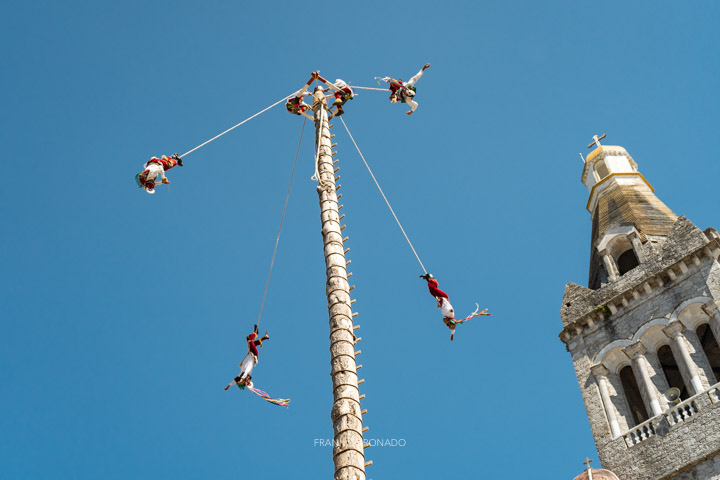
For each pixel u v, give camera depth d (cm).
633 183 6328
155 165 2827
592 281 5844
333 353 2270
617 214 5969
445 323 2700
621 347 5091
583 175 6756
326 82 3203
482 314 2712
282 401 2442
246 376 2448
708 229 5216
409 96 3244
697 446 4353
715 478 4206
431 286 2725
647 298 5184
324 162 2855
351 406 2148
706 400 4484
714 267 5009
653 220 5766
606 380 5022
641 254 5488
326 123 3031
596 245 5903
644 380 4834
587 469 4581
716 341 4903
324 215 2673
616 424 4747
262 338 2517
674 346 4875
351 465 2030
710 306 4856
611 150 6725
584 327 5338
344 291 2431
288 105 3166
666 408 4684
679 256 5228
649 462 4462
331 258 2508
